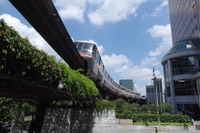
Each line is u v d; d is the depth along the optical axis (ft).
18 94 24.90
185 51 96.68
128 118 53.83
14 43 10.24
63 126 35.06
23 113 30.30
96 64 52.31
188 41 103.60
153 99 171.94
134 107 89.86
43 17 20.12
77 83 22.50
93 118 38.83
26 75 14.16
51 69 15.49
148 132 49.37
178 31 183.21
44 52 14.11
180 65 99.35
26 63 12.17
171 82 100.27
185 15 159.94
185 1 159.74
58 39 26.86
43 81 16.63
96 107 39.47
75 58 38.65
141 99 194.80
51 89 19.33
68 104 39.55
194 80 90.22
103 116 39.17
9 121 42.75
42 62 13.61
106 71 77.97
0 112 40.98
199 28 125.80
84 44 48.88
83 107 39.52
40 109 39.19
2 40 9.42
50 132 35.01
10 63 11.83
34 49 12.46
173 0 205.26
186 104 93.45
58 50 30.66
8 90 20.49
